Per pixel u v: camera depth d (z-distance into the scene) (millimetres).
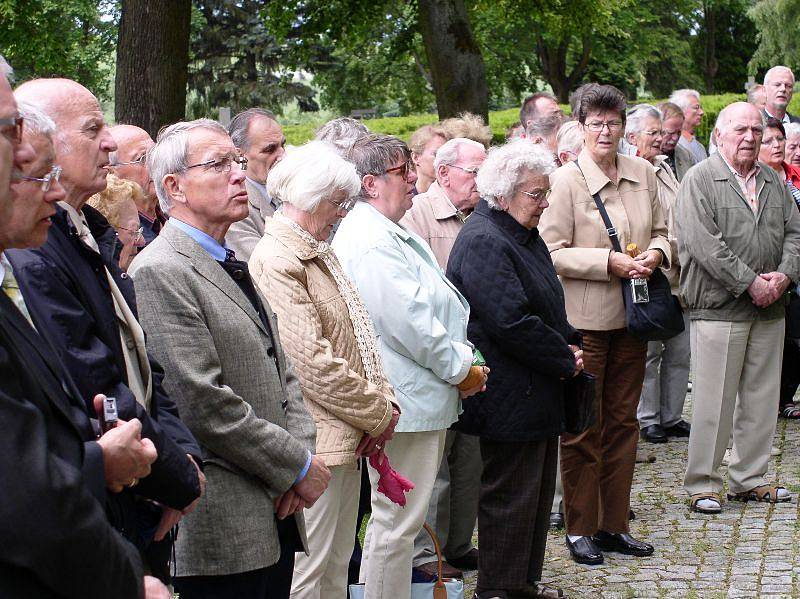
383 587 3834
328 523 3494
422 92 33188
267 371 3012
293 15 16953
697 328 5699
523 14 19484
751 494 5820
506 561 4289
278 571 3125
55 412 1829
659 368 7164
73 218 2529
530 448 4270
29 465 1589
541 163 4219
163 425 2580
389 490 3561
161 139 3090
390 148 3994
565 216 5172
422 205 5129
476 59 13641
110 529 1720
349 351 3494
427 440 3889
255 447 2873
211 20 33719
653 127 6703
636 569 4867
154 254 2930
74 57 19344
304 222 3461
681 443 6992
